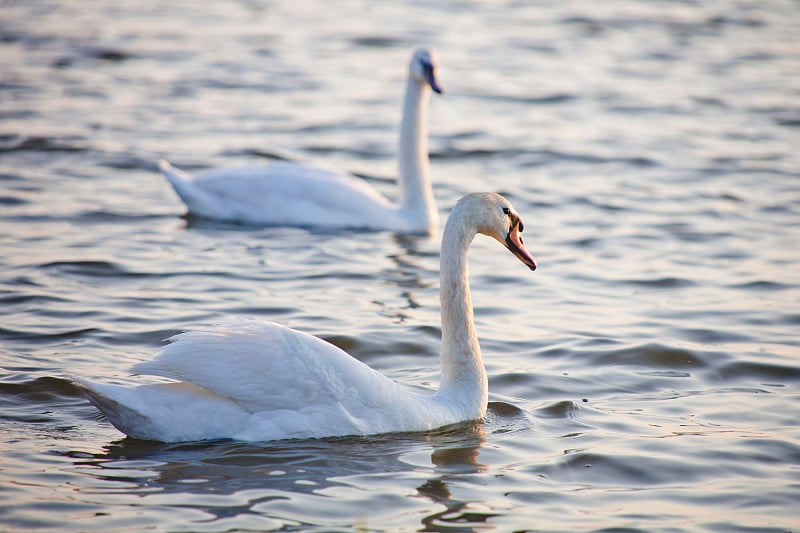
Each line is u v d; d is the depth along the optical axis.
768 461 10.18
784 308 14.83
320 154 23.75
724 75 31.98
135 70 30.75
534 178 22.36
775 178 22.11
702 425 11.11
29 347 12.79
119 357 12.60
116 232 17.89
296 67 32.00
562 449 10.45
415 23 38.62
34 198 19.44
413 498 9.24
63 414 10.97
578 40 36.50
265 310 14.44
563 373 12.65
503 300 15.27
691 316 14.56
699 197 20.83
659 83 31.06
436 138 25.41
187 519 8.67
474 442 10.64
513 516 8.97
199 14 39.47
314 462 9.93
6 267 15.70
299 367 10.45
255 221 19.06
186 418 10.17
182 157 22.72
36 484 9.24
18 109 25.81
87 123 24.98
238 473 9.62
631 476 9.86
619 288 15.80
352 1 42.62
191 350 10.26
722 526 8.86
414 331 13.80
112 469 9.62
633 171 22.80
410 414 10.81
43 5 39.91
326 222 19.00
